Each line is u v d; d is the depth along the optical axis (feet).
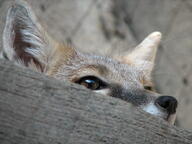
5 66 17.67
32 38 29.01
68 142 17.54
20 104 17.35
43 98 17.65
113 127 18.25
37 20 29.19
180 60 57.93
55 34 54.54
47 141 17.31
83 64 30.48
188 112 55.72
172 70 57.36
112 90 29.22
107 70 30.71
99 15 61.26
